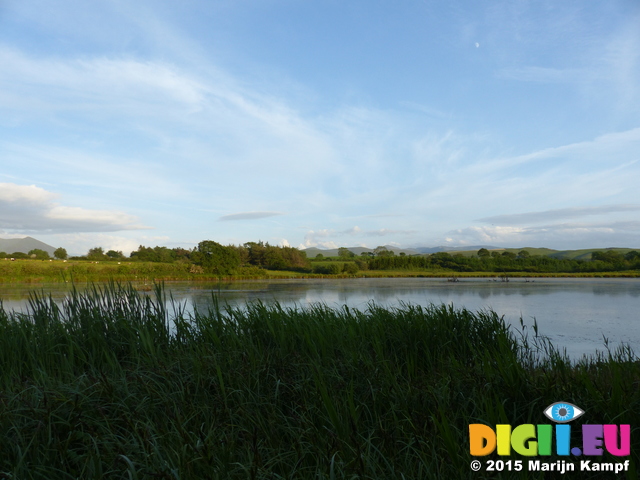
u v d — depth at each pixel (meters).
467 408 4.39
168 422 3.97
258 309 7.70
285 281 52.69
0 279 38.12
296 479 3.36
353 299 26.23
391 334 7.30
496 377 4.73
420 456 3.49
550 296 28.94
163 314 7.26
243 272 59.00
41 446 3.66
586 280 55.91
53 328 6.57
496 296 29.03
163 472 2.98
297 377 5.12
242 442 3.82
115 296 7.59
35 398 4.23
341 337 6.56
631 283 47.25
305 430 3.81
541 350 9.91
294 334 6.67
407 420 3.96
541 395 4.29
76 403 3.93
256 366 5.26
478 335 8.11
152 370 5.20
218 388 4.65
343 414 4.02
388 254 109.56
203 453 3.28
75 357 6.16
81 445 3.78
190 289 33.28
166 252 77.25
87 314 6.93
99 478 3.13
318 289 36.50
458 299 26.73
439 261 84.31
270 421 4.04
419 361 6.80
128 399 4.33
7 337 6.29
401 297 28.08
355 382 4.98
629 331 13.77
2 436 3.62
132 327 6.64
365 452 3.54
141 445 3.45
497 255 97.62
